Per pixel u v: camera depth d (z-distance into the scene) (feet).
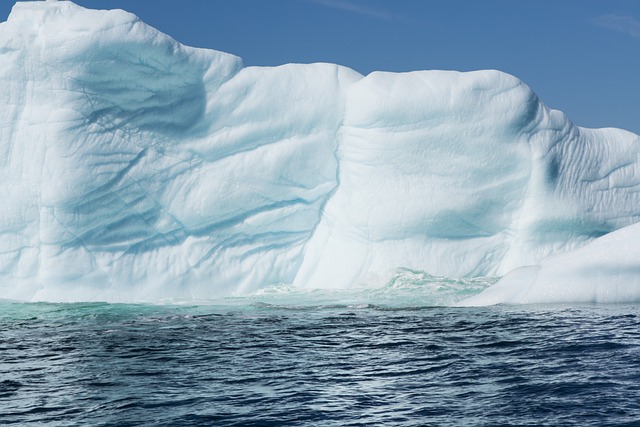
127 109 52.90
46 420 19.54
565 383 21.80
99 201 51.34
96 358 28.55
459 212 54.19
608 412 18.78
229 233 54.60
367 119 54.24
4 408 20.86
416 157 54.24
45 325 38.91
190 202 53.57
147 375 25.00
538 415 18.84
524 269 44.27
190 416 19.58
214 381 23.84
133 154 52.70
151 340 32.96
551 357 25.89
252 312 43.16
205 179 54.13
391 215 53.78
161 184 53.26
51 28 51.57
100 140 51.78
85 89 51.65
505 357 26.37
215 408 20.35
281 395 21.70
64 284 50.21
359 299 47.65
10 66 51.42
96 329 37.04
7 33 51.78
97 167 51.29
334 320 38.70
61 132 50.65
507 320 35.32
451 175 54.49
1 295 50.03
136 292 51.24
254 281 54.13
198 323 38.68
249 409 20.17
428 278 51.62
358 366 25.88
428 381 23.08
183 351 29.81
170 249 53.26
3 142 51.19
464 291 48.32
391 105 53.93
